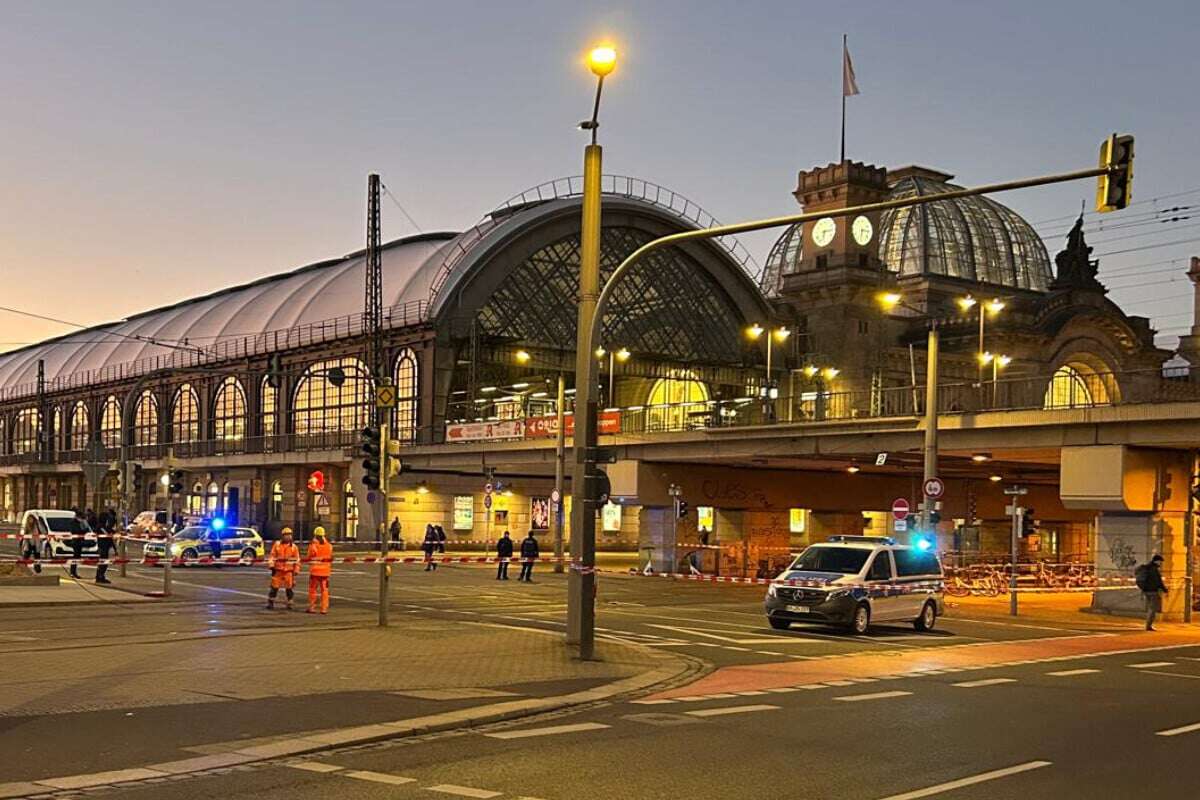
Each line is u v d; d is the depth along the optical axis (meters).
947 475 69.50
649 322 95.25
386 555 26.72
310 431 94.44
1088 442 43.03
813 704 16.94
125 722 13.98
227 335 104.56
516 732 14.14
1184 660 25.59
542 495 87.06
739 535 63.97
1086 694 18.92
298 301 100.81
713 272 97.69
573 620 23.30
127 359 117.88
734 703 16.89
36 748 12.36
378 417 81.06
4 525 108.25
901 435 49.69
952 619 36.19
